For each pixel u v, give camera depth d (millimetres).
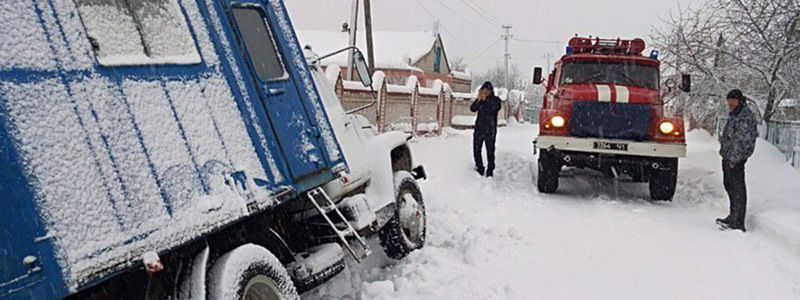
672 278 5770
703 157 12992
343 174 5391
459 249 6754
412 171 7367
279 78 4445
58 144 2596
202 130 3457
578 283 5617
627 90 9719
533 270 5973
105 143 2820
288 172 4168
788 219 7430
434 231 7504
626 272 5934
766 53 13250
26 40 2627
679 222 8125
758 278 5766
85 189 2643
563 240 7059
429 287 5535
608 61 10703
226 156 3580
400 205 6531
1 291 2256
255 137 3904
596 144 9469
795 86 13141
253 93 4027
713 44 14555
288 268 4402
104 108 2885
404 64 43094
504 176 11633
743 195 7574
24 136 2467
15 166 2393
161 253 2898
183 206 3125
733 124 7473
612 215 8484
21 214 2367
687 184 10820
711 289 5484
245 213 3543
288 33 4816
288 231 5008
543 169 10148
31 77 2588
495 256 6406
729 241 7059
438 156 12820
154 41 3359
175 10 3594
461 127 23125
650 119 9438
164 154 3125
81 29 2926
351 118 6332
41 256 2393
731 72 14469
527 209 8844
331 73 12875
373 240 6812
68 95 2729
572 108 9609
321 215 4965
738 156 7422
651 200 9914
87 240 2576
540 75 11992
